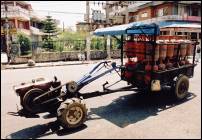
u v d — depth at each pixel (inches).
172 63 294.5
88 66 707.4
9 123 235.3
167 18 1414.9
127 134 201.6
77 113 211.6
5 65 742.5
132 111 260.2
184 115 245.0
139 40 290.0
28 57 814.5
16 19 1419.8
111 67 282.5
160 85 273.6
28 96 208.1
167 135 198.4
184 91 298.7
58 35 1480.1
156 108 269.0
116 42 952.9
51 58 848.9
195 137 194.1
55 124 228.5
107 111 262.2
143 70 274.8
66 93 228.5
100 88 383.2
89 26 917.8
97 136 198.8
